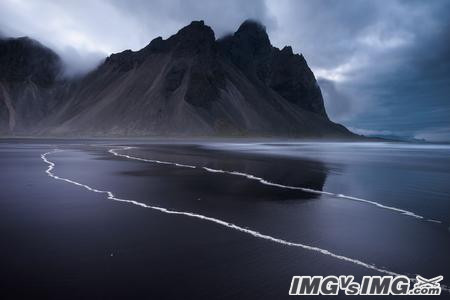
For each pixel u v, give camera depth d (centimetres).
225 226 1272
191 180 2423
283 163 3872
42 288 763
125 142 10719
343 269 894
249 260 942
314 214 1466
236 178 2548
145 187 2109
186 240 1104
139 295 737
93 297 725
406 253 1009
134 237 1127
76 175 2641
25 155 4722
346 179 2598
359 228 1262
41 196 1797
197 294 745
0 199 1712
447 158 5550
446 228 1267
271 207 1592
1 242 1062
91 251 992
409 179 2638
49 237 1114
